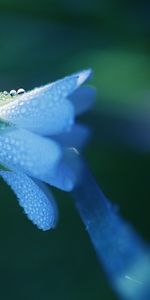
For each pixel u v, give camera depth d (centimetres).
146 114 34
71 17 34
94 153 36
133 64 34
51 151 12
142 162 36
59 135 13
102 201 13
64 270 31
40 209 13
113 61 34
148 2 34
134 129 35
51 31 34
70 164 13
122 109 34
